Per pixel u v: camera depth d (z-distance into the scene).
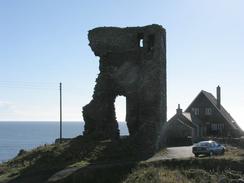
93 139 66.25
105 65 71.50
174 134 78.81
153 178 46.81
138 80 69.81
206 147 56.16
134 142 63.22
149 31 69.38
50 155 58.94
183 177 48.06
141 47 70.25
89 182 48.09
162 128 69.38
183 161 51.22
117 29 71.44
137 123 69.19
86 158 57.34
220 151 58.22
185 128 78.81
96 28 72.06
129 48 70.62
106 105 70.38
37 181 48.69
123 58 71.00
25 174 52.03
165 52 72.62
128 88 70.00
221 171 49.47
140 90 69.25
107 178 48.44
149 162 51.41
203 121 102.31
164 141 71.12
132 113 69.50
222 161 50.66
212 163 50.59
